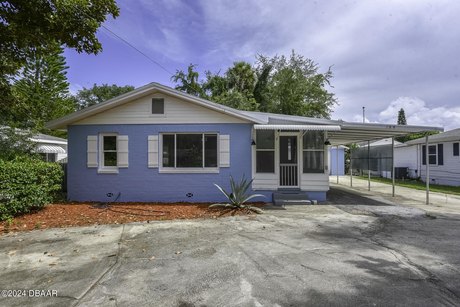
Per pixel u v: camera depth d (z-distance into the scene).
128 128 10.35
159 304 3.19
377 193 13.64
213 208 9.02
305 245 5.33
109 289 3.56
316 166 10.55
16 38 7.21
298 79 26.30
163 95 10.33
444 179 18.36
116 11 7.56
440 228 6.70
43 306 3.14
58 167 9.21
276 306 3.13
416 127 9.73
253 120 10.06
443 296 3.35
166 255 4.81
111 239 5.74
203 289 3.56
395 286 3.61
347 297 3.33
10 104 10.12
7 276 3.97
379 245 5.34
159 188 10.31
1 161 7.47
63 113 22.97
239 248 5.16
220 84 27.95
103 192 10.38
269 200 10.41
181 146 10.42
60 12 6.61
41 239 5.75
